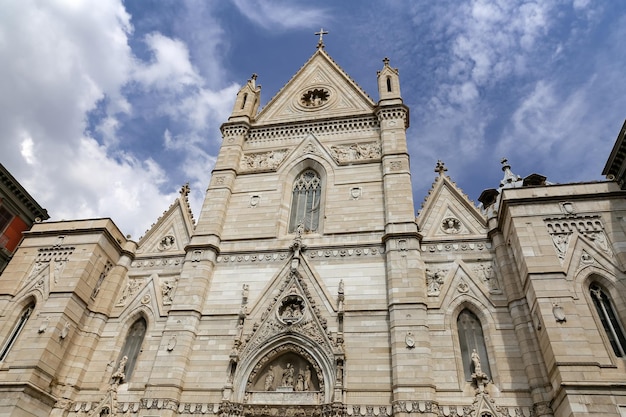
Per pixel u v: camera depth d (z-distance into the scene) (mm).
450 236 28344
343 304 25844
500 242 26688
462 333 24719
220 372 24547
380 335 24312
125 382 25656
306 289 26797
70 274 28078
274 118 39375
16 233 39938
